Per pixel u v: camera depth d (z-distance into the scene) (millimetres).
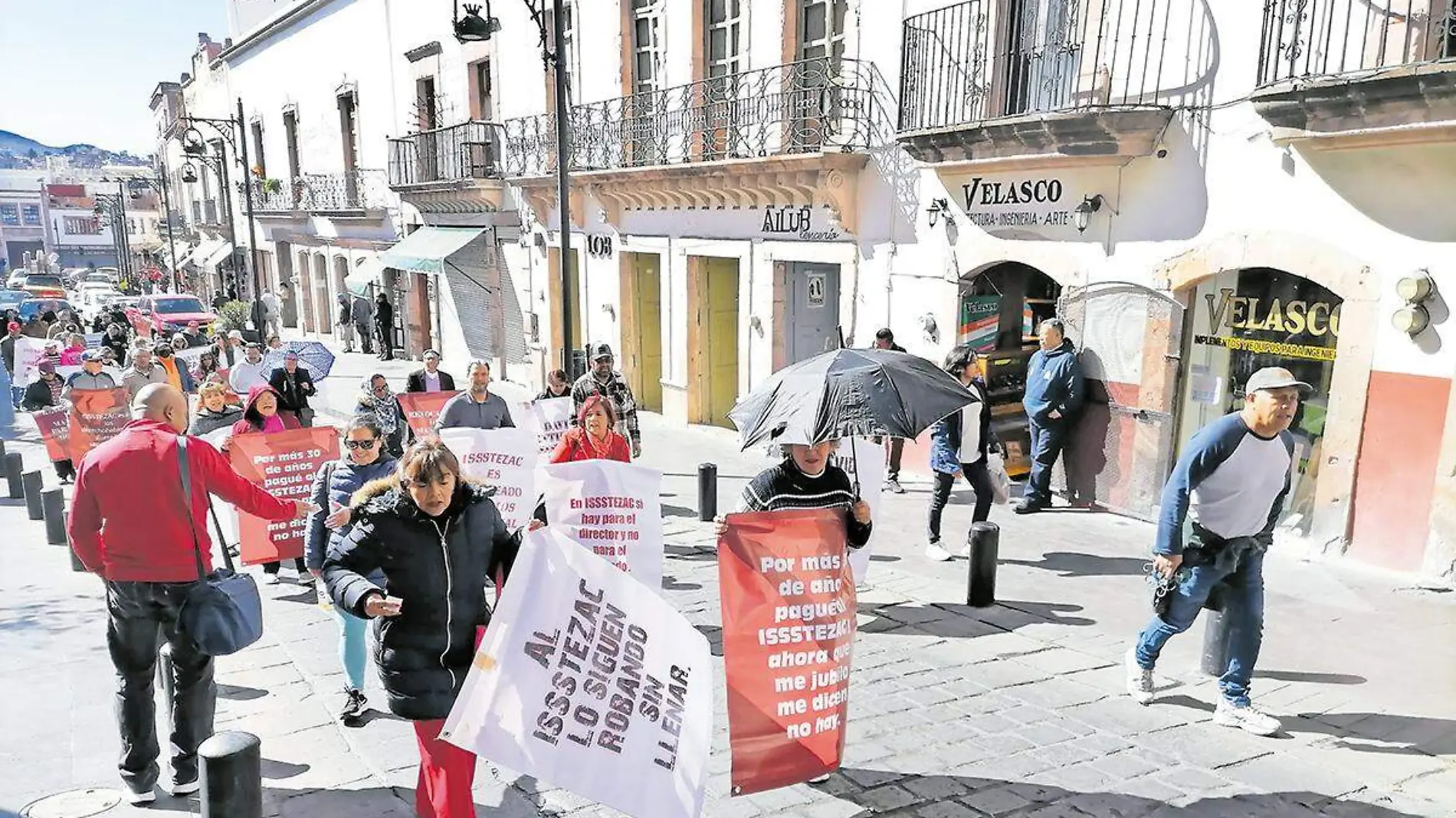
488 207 19312
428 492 3496
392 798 4363
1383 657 5762
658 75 14367
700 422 15031
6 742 4988
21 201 92750
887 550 8219
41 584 7895
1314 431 7809
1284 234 7508
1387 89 6289
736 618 3891
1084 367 9258
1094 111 8078
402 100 22891
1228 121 7785
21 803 4348
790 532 3957
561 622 3510
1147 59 8352
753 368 13422
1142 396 8805
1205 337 8484
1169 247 8367
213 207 42656
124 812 4266
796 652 3990
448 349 22609
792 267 13039
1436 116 6203
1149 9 8312
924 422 4703
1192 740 4828
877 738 4914
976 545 6770
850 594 4145
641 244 15367
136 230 77625
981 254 10016
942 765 4621
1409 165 6688
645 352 16578
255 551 7320
